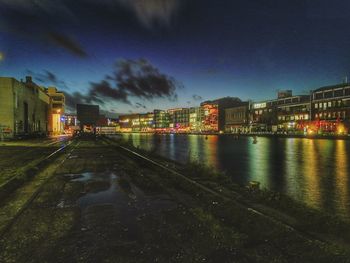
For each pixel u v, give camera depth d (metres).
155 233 5.84
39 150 31.30
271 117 124.19
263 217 6.27
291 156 26.61
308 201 9.43
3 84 61.22
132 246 5.19
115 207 7.99
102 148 33.84
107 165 17.72
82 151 29.33
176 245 5.20
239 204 7.50
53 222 6.68
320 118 101.50
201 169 13.68
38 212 7.55
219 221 6.46
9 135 60.06
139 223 6.52
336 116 95.31
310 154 28.80
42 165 17.56
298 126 109.38
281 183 12.80
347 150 34.31
